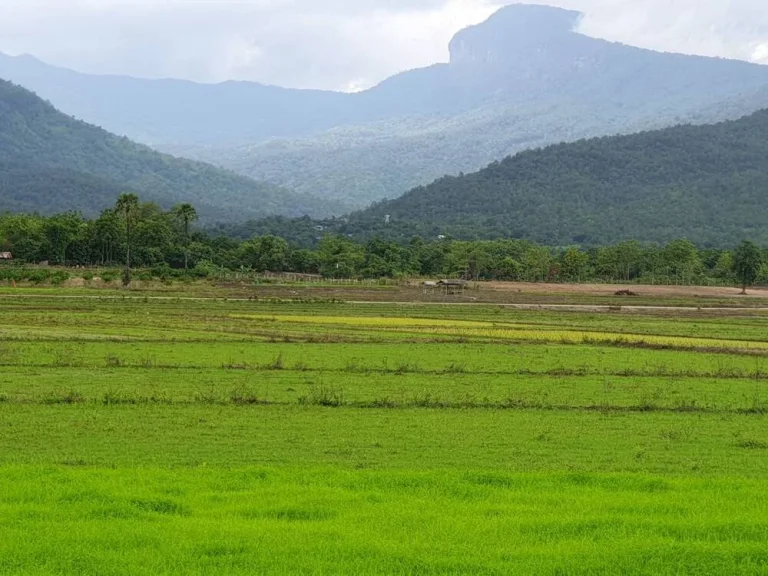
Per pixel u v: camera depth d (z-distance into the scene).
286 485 21.95
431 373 51.75
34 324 74.06
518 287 173.50
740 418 38.78
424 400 41.12
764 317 107.81
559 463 27.52
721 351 68.50
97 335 66.81
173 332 71.44
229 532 17.23
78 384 43.91
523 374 52.25
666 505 20.31
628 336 79.62
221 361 54.47
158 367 50.94
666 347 70.50
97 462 26.27
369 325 83.69
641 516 19.19
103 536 16.81
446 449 29.61
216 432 32.09
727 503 20.72
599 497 21.34
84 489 20.67
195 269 171.38
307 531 17.41
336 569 15.29
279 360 53.22
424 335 75.56
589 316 103.31
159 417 35.25
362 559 15.80
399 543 16.70
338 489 21.44
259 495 20.77
